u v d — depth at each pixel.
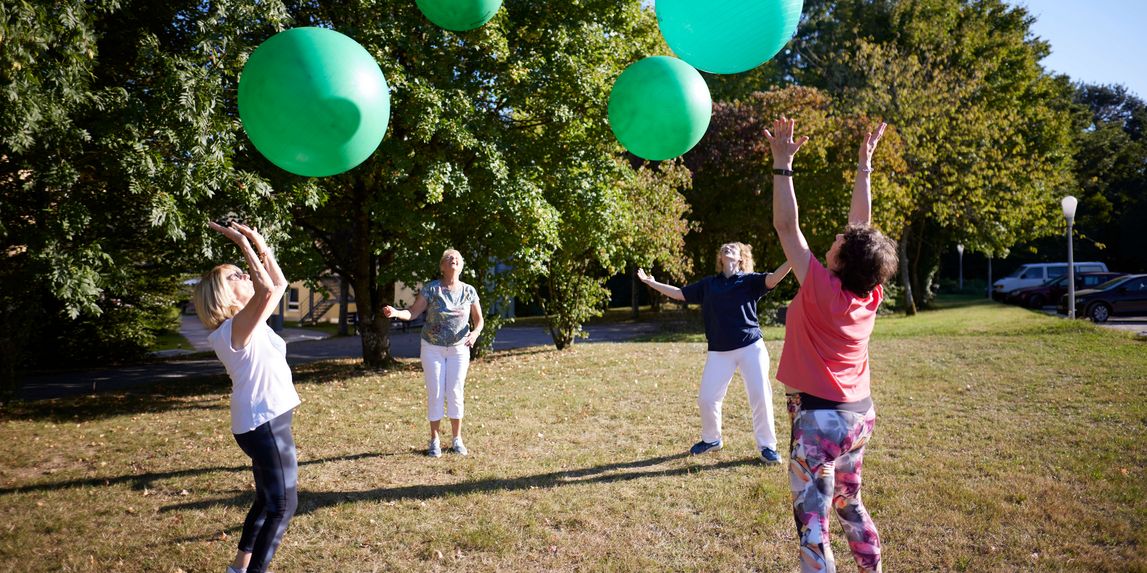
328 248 14.01
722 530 4.07
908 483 4.69
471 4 4.05
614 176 12.94
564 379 9.96
